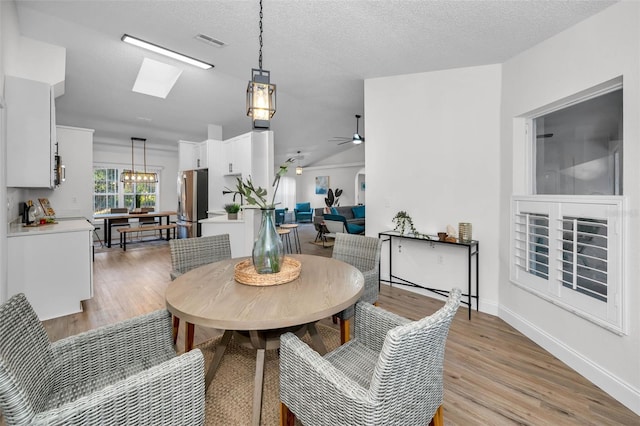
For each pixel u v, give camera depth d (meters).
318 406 1.12
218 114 5.58
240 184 1.82
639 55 1.67
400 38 2.63
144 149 7.91
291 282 1.65
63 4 2.49
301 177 13.20
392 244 3.70
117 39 3.12
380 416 0.96
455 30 2.40
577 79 2.08
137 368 1.32
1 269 2.22
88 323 2.70
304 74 3.60
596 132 2.15
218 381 1.86
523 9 2.03
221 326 1.20
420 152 3.41
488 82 2.97
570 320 2.08
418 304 3.18
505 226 2.82
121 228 6.45
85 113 5.35
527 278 2.50
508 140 2.77
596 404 1.69
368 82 3.73
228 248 2.52
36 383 1.02
